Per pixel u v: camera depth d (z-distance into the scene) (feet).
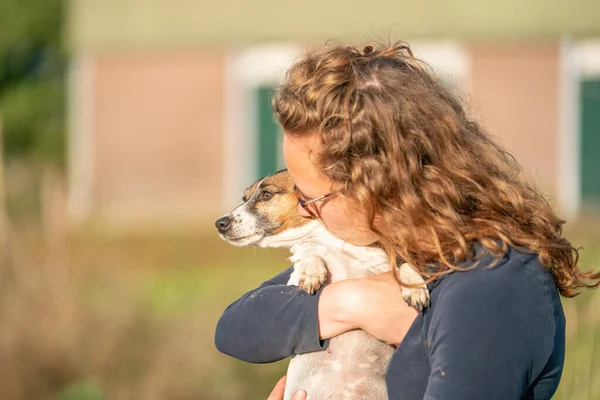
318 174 15.98
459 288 14.58
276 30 85.20
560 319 15.14
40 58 117.08
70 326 39.99
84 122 88.79
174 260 55.36
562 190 80.79
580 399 26.76
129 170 87.86
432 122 15.55
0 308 39.99
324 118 15.49
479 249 15.08
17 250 41.50
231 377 38.32
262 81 85.61
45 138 111.14
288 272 20.79
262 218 23.48
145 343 39.88
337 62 15.92
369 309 16.28
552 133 81.20
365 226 16.02
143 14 87.71
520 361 14.15
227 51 86.07
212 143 86.63
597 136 80.84
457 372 14.03
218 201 86.22
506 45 81.51
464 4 82.33
